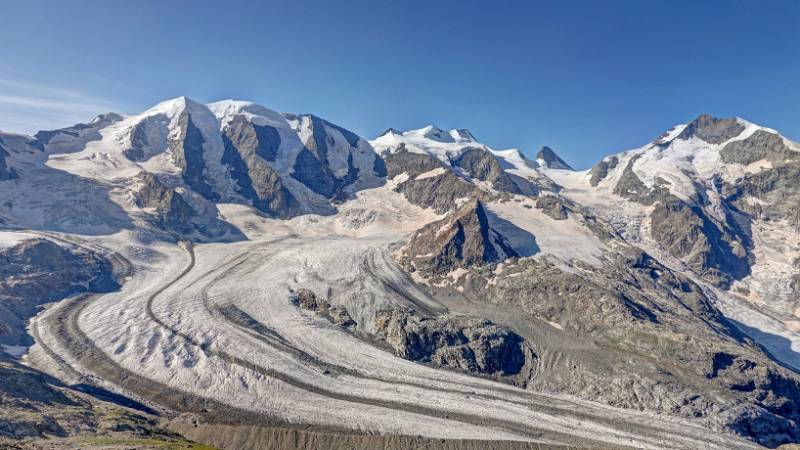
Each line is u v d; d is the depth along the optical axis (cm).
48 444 5956
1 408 6681
